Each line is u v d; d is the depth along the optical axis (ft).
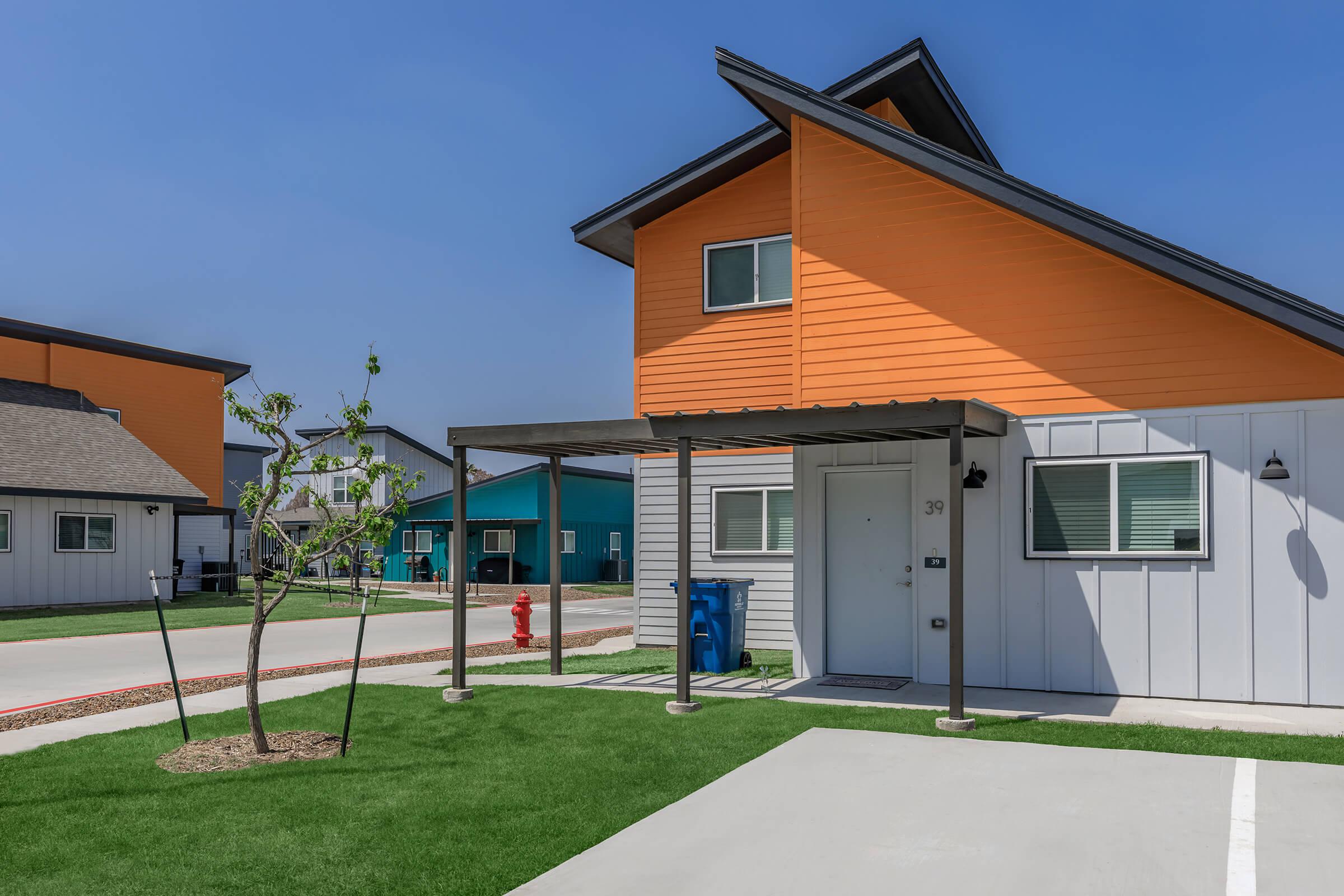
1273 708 31.17
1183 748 26.07
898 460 37.45
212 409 113.09
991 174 34.45
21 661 46.21
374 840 18.88
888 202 37.63
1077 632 34.12
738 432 32.01
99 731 28.91
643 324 51.93
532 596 102.22
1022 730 28.37
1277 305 30.09
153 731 28.81
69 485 80.07
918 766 24.30
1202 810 20.54
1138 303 33.83
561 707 32.24
